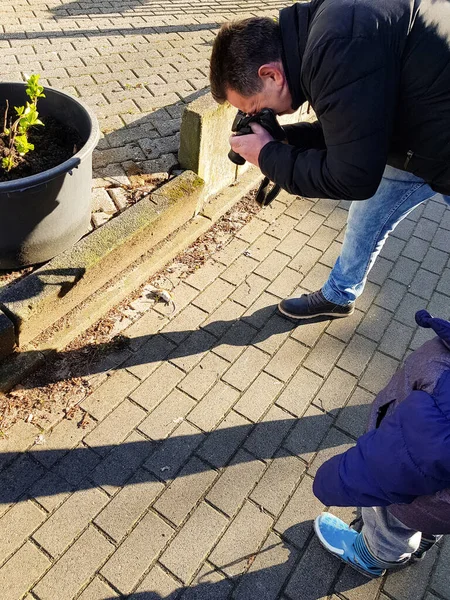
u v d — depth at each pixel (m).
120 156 3.62
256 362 2.80
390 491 1.37
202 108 3.19
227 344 2.87
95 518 2.14
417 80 1.50
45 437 2.36
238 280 3.23
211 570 2.04
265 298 3.15
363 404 2.69
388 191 2.41
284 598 2.00
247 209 3.76
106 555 2.04
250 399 2.63
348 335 3.02
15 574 1.96
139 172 3.51
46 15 5.40
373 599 2.03
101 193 3.31
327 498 1.57
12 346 2.52
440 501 1.43
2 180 2.66
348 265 2.79
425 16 1.46
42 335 2.66
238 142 1.88
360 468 1.42
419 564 2.14
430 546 2.00
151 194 3.16
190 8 6.11
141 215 3.00
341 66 1.42
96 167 3.50
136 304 3.00
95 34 5.18
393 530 1.76
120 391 2.58
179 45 5.20
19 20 5.20
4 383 2.45
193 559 2.06
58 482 2.23
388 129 1.52
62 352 2.69
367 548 1.95
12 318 2.44
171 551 2.08
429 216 3.95
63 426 2.41
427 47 1.46
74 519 2.12
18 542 2.04
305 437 2.52
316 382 2.75
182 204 3.19
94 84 4.34
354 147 1.52
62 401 2.50
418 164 1.80
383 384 2.79
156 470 2.32
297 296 3.18
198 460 2.37
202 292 3.13
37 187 2.47
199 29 5.61
